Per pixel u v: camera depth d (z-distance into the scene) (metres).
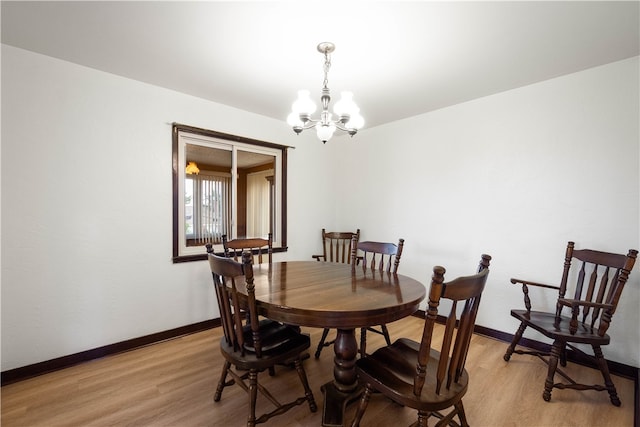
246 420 1.60
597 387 1.77
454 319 1.14
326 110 1.86
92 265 2.23
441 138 3.02
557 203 2.34
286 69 2.21
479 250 2.77
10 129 1.91
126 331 2.38
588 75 2.19
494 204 2.67
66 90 2.10
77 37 1.81
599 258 2.04
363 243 2.55
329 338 2.67
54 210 2.07
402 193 3.37
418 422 1.21
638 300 2.01
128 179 2.38
